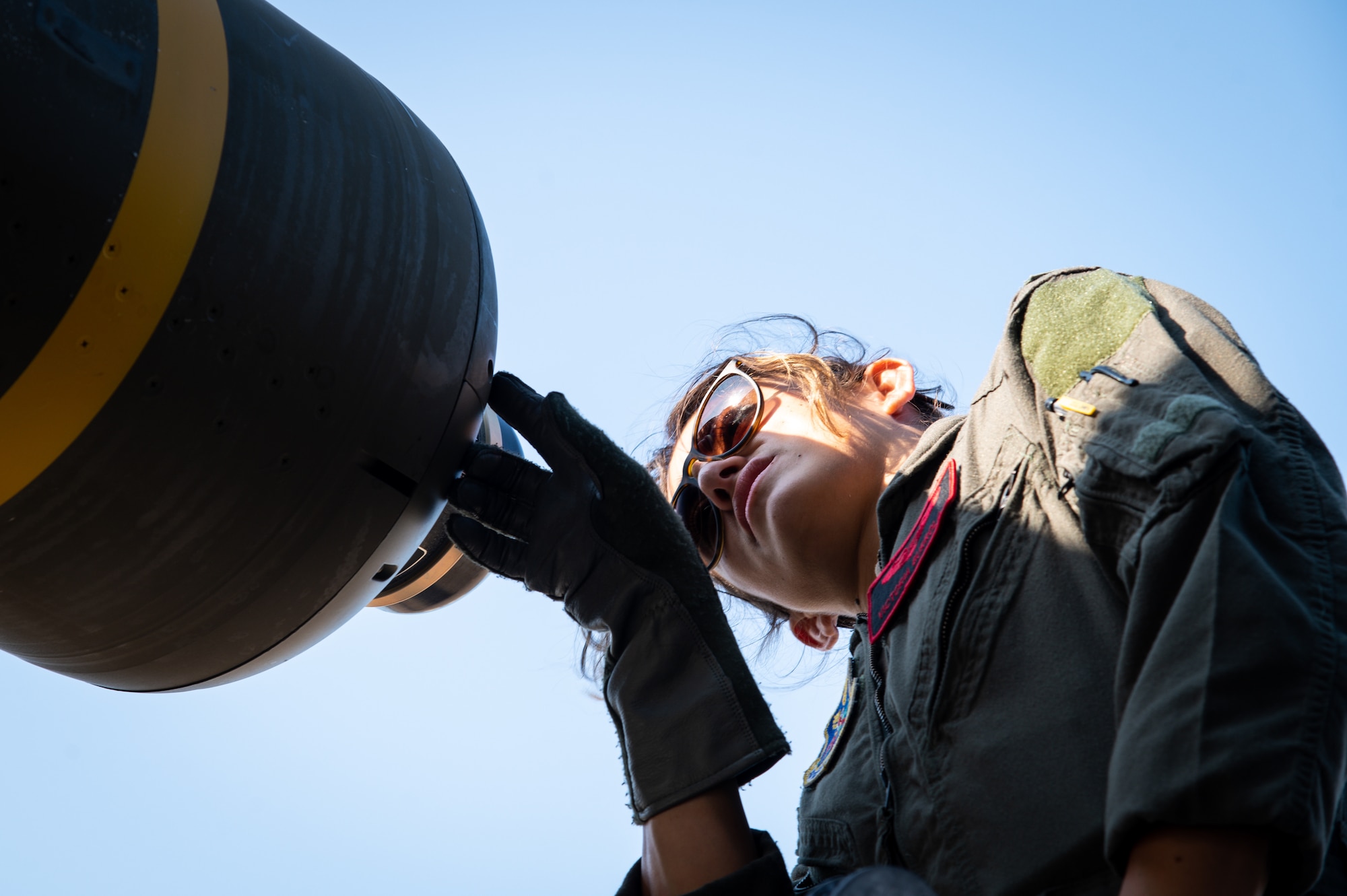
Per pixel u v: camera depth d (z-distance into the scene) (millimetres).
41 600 1411
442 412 1623
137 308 1281
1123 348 1354
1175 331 1360
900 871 1104
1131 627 1128
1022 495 1441
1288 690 1001
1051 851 1244
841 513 1984
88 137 1253
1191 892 966
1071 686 1295
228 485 1396
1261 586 1041
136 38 1332
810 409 2080
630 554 1737
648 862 1574
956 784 1364
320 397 1441
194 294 1318
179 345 1315
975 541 1459
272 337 1385
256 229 1371
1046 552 1389
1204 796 965
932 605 1470
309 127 1492
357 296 1472
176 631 1513
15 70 1216
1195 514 1128
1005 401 1534
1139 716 1044
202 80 1381
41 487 1295
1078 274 1519
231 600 1504
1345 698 1013
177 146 1320
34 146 1215
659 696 1640
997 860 1294
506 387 1840
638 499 1759
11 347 1221
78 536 1344
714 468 2150
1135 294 1405
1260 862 977
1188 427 1171
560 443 1797
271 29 1558
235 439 1380
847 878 1129
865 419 2066
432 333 1582
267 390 1391
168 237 1297
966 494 1510
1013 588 1396
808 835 1705
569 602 1798
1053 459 1388
